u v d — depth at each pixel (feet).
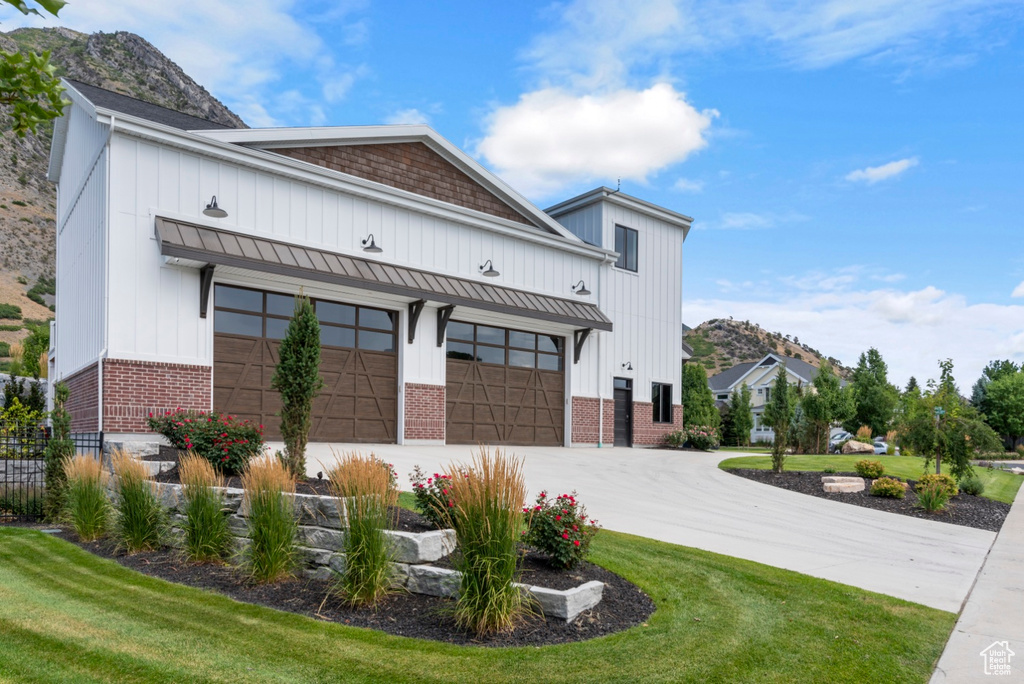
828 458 66.03
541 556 22.09
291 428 29.14
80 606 17.60
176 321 44.27
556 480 45.37
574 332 71.72
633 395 77.97
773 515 37.47
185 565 22.22
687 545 27.91
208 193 46.52
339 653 14.88
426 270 59.11
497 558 16.74
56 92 11.40
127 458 25.35
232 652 14.67
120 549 24.22
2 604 17.40
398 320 57.88
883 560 27.91
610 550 24.93
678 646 16.08
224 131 48.93
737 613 18.94
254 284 48.80
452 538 20.47
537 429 68.49
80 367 48.32
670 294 83.82
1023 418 153.17
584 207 78.64
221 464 30.22
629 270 78.89
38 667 13.33
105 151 43.11
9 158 302.66
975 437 52.60
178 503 24.70
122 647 14.65
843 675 14.96
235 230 47.50
